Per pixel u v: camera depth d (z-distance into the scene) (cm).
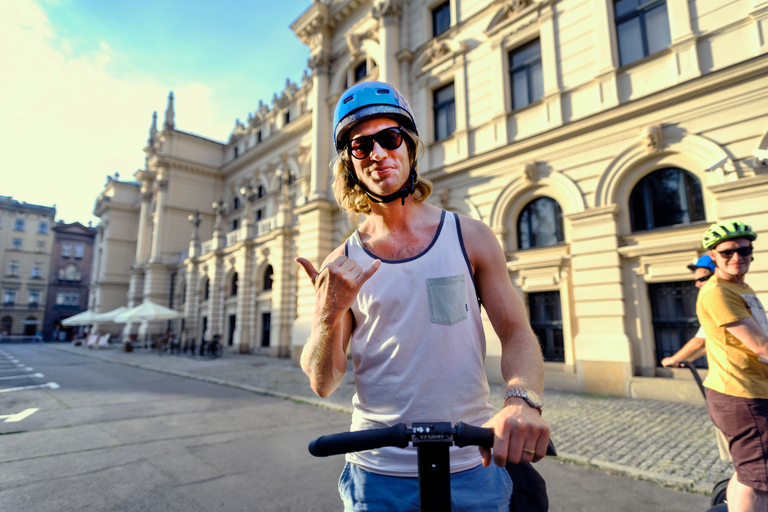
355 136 112
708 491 348
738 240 194
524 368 88
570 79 913
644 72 809
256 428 591
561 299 880
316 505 345
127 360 1855
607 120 825
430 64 1213
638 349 766
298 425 609
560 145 902
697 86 718
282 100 2627
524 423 73
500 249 114
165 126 3188
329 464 442
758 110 668
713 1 733
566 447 470
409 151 116
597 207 822
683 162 743
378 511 99
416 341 100
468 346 101
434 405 97
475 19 1120
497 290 106
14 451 488
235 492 370
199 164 3206
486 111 1068
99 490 374
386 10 1298
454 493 97
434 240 110
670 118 756
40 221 5481
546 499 117
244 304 2145
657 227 777
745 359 183
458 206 1094
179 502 350
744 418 179
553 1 953
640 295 773
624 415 609
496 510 99
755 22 686
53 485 386
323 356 95
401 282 105
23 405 773
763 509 175
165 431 576
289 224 1947
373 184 111
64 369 1490
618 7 870
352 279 90
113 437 547
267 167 2717
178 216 3127
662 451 447
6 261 5188
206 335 2377
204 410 718
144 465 439
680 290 737
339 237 1457
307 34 1683
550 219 932
